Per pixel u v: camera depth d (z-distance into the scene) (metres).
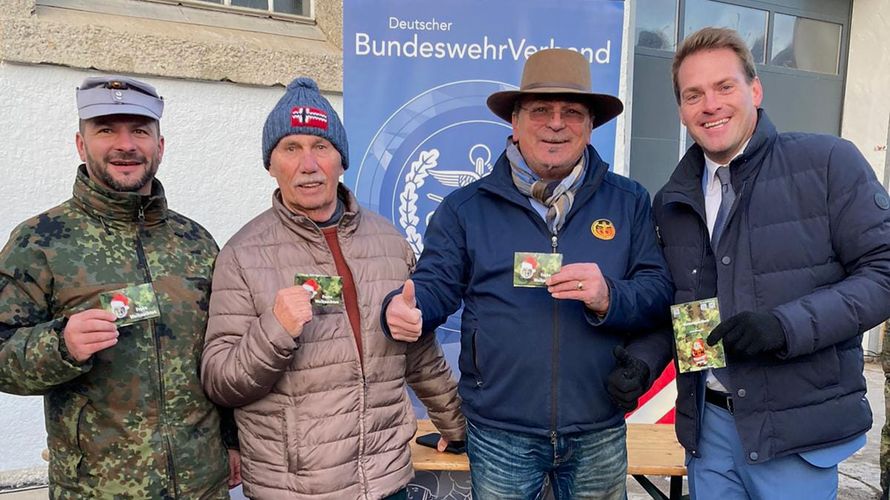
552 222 1.95
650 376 1.89
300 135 1.79
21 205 2.96
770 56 5.53
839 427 1.71
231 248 1.79
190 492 1.68
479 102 2.89
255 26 3.53
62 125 3.01
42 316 1.60
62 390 1.61
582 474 1.98
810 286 1.70
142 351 1.64
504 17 2.85
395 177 2.92
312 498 1.71
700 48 1.78
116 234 1.68
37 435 3.11
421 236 2.96
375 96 2.86
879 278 1.62
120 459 1.61
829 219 1.69
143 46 3.10
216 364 1.67
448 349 2.99
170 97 3.21
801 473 1.77
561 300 1.88
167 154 3.24
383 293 1.87
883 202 1.65
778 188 1.73
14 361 1.49
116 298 1.54
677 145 5.07
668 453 2.60
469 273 2.04
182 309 1.72
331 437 1.73
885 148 5.77
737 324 1.63
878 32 5.64
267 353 1.60
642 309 1.83
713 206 1.88
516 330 1.89
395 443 1.85
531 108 1.93
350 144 2.88
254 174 3.48
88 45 2.98
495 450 1.95
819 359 1.69
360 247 1.90
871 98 5.73
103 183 1.72
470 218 2.01
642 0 4.84
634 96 4.89
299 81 1.87
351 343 1.79
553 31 2.87
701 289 1.85
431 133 2.90
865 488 3.53
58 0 3.05
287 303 1.61
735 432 1.83
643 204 2.04
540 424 1.89
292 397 1.72
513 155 2.01
